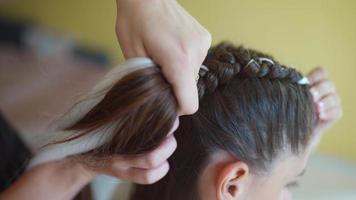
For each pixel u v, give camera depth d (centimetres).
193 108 47
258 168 61
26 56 190
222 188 60
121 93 44
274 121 60
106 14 191
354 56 135
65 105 58
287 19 142
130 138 47
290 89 62
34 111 142
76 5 194
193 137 61
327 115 73
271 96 60
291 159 64
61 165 61
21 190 63
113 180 91
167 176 65
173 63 44
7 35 199
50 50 191
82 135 49
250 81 60
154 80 44
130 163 50
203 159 61
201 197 63
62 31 198
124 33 47
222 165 60
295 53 143
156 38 44
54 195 63
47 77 116
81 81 59
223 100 59
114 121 46
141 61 45
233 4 148
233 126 59
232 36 151
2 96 161
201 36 45
